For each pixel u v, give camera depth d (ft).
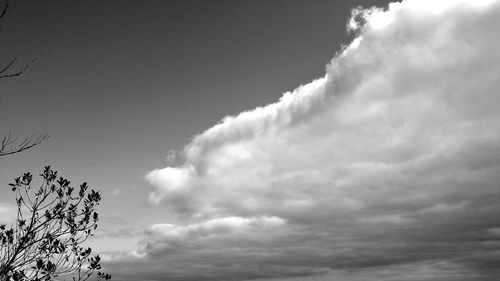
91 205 33.63
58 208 31.07
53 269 30.30
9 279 28.22
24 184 29.96
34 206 29.91
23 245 28.66
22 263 28.58
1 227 29.07
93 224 33.37
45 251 30.25
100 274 32.53
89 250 32.86
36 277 29.35
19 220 29.22
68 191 32.17
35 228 29.48
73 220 32.24
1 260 27.84
